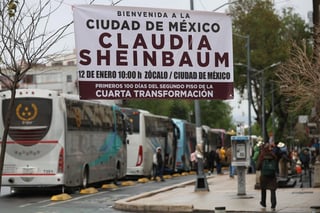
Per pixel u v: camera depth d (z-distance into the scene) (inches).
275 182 1080.8
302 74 1203.2
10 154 1429.6
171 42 1034.1
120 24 1001.5
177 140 2714.1
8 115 691.4
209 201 1232.8
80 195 1505.9
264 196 1093.1
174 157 2657.5
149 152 2229.3
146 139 2197.3
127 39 1004.6
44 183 1422.2
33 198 1427.2
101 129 1706.4
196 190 1483.8
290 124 4559.5
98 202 1327.5
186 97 1043.3
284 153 1878.7
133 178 2271.2
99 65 992.2
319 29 1314.0
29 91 1430.9
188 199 1283.2
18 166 1428.4
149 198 1317.7
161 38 1027.3
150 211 1152.2
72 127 1488.7
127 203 1191.6
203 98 1058.7
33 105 1429.6
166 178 2389.3
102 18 991.6
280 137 4276.6
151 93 1022.4
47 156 1425.9
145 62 1018.1
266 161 1080.8
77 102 1534.2
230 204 1165.7
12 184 1425.9
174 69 1035.9
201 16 1048.8
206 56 1053.8
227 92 1065.5
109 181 1889.8
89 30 984.9
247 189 1502.2
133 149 2153.1
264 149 1093.1
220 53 1060.5
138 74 1013.8
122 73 1004.6
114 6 997.8
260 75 3700.8
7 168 1429.6
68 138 1462.8
